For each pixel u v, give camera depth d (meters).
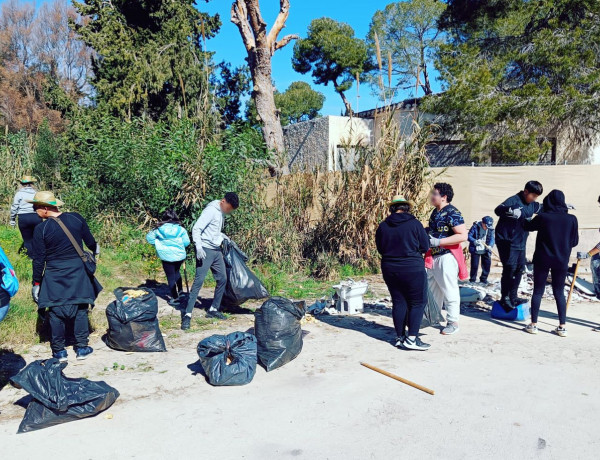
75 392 3.95
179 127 11.13
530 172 11.18
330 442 3.58
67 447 3.53
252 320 6.84
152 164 11.04
